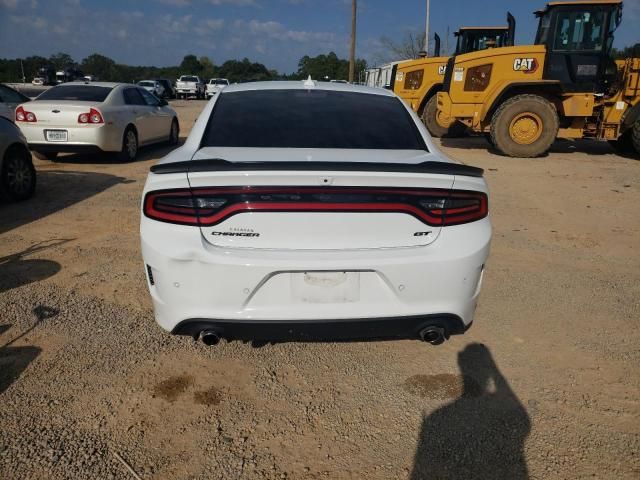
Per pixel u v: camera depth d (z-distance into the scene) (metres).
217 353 3.22
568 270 4.70
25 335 3.35
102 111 9.14
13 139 6.50
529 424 2.64
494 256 5.03
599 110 11.85
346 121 3.35
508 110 11.63
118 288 4.08
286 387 2.91
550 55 11.60
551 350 3.33
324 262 2.47
